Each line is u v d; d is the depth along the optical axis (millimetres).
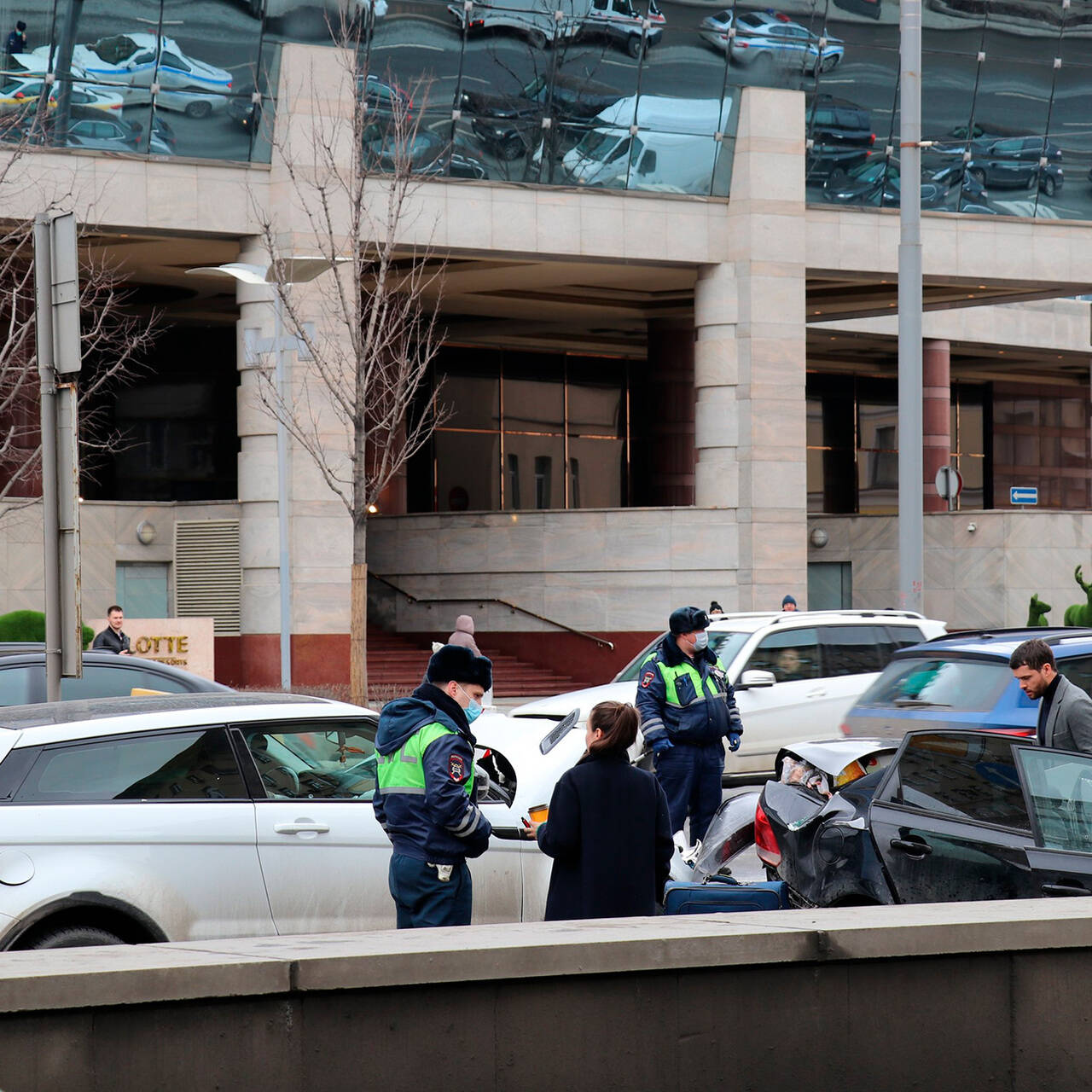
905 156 70062
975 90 109500
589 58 100500
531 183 100625
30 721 24766
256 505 96625
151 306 122562
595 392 152000
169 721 25094
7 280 97688
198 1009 14984
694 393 133125
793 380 105375
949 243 110875
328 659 96375
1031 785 24766
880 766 35281
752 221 104500
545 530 107812
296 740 26078
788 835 28750
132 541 100438
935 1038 17438
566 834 22375
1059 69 111062
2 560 97062
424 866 21969
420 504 142625
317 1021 15359
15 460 98062
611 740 22578
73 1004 14492
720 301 105375
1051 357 161125
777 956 16781
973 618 116250
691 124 103875
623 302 125062
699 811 38656
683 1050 16531
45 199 88250
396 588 113750
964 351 155375
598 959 16188
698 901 22047
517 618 108875
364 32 95188
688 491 132875
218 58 92750
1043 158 112250
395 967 15516
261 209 92250
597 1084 16203
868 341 146875
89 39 90250
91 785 24031
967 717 37312
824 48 105688
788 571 105000
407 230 97125
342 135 94812
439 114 97438
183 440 131000
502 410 147125
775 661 51969
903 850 25922
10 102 89312
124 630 83812
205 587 100188
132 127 91938
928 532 119250
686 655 38688
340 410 88625
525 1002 16016
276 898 24797
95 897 23188
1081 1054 17922
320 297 94438
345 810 25719
